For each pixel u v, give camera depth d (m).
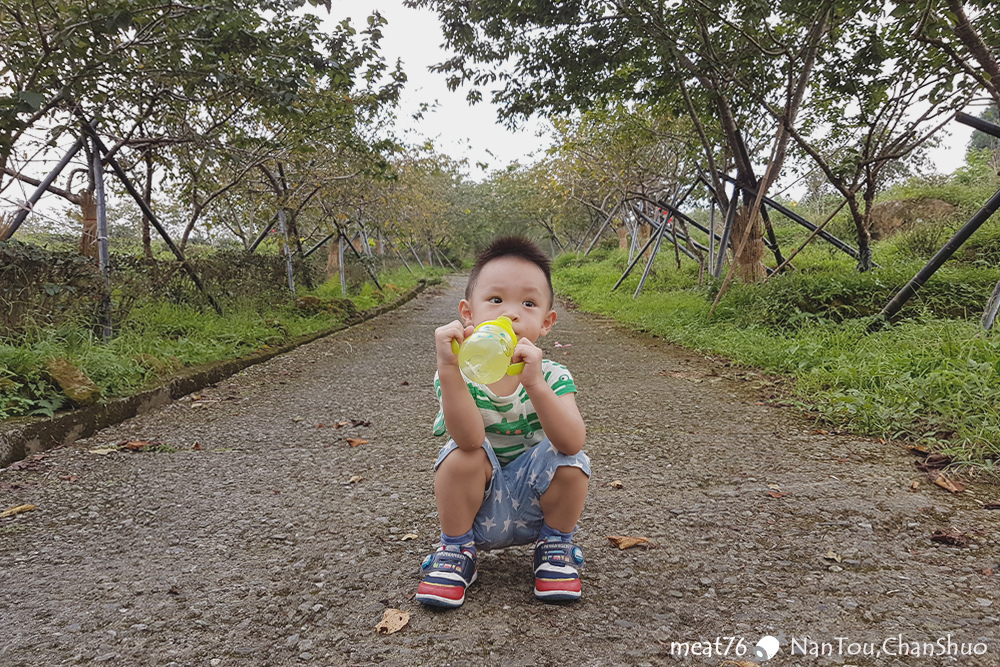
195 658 1.74
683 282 15.20
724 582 2.17
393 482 3.21
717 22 8.36
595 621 1.92
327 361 7.21
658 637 1.83
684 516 2.74
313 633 1.86
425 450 3.79
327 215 13.25
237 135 8.61
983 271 7.58
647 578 2.20
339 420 4.53
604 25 8.86
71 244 8.44
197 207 9.60
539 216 35.47
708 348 7.45
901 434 3.91
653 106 10.70
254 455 3.69
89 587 2.16
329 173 11.88
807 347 5.99
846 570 2.25
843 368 4.94
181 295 7.71
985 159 18.80
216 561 2.35
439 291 23.30
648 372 6.42
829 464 3.43
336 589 2.13
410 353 7.92
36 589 2.14
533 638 1.83
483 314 1.99
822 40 8.60
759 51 8.74
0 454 3.41
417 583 2.16
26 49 5.40
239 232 13.49
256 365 6.82
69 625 1.92
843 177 9.05
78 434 4.00
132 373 4.97
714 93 9.37
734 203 10.75
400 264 32.62
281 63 6.62
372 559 2.35
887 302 7.40
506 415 2.05
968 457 3.31
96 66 5.59
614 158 14.43
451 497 1.99
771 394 5.18
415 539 2.53
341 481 3.24
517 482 2.07
